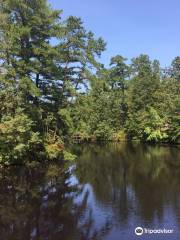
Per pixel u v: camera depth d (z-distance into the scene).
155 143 69.69
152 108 73.06
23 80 32.38
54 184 26.89
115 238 15.77
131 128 77.44
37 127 37.84
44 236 16.12
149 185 26.25
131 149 55.47
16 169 32.50
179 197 22.59
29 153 35.50
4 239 15.86
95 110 79.38
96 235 16.12
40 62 34.84
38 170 32.75
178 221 17.91
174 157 42.88
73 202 21.66
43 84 37.81
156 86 77.00
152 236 15.91
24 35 33.34
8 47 32.34
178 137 65.31
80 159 41.81
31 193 23.89
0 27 32.66
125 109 82.25
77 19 44.78
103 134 78.88
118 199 22.34
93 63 45.59
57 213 19.45
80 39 45.16
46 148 37.66
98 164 37.53
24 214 19.27
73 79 44.88
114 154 47.59
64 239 15.82
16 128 31.25
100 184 27.05
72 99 41.72
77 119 44.72
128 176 30.14
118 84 87.81
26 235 16.31
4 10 33.56
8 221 18.16
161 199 22.19
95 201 21.95
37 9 35.06
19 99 32.91
